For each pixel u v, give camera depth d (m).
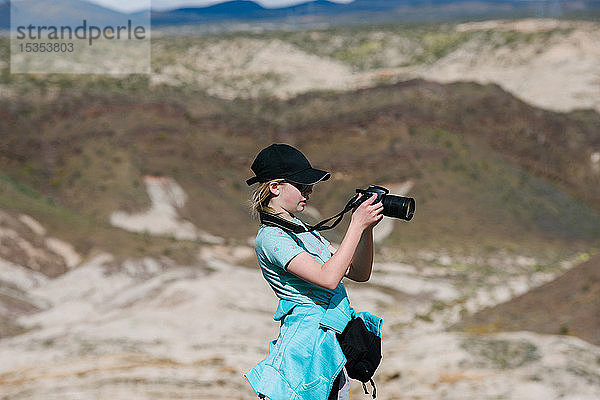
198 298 70.62
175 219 141.00
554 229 148.75
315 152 172.00
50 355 44.69
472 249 131.00
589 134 191.00
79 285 90.06
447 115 180.62
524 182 164.75
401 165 162.75
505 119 183.38
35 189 144.38
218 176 161.12
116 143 158.50
